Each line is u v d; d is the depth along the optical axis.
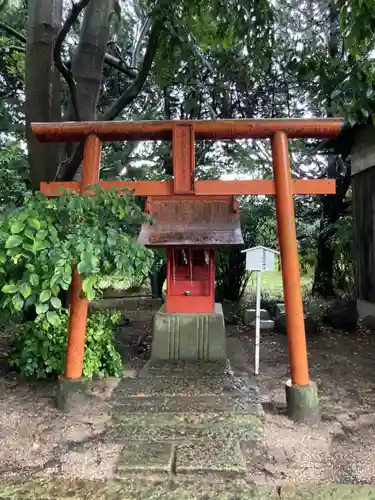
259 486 2.37
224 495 2.29
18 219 2.54
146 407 3.44
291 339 3.33
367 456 2.68
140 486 2.38
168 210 4.61
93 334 3.94
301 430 3.04
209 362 4.71
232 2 4.27
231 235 4.23
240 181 3.58
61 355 3.87
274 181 3.53
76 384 3.40
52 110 5.23
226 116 8.70
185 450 2.74
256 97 8.75
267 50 4.74
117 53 6.70
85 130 3.58
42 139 3.67
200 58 4.97
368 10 3.51
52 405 3.49
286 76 8.25
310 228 9.71
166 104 8.65
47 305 2.57
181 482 2.42
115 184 3.61
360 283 7.02
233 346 5.52
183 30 4.53
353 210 7.31
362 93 4.46
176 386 3.93
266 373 4.39
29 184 5.10
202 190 3.59
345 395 3.73
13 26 6.54
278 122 3.51
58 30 5.04
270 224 9.16
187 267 5.01
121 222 3.07
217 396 3.68
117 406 3.46
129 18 7.95
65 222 2.79
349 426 3.11
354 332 6.18
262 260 4.35
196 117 8.55
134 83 4.86
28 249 2.49
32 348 3.87
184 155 3.58
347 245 7.96
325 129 3.49
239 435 2.95
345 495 2.28
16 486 2.38
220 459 2.63
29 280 2.55
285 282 3.39
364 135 6.68
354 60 4.71
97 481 2.43
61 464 2.60
